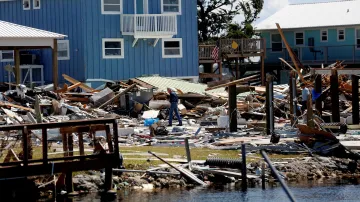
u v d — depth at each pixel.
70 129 37.88
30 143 39.12
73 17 90.62
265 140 53.19
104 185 39.06
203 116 72.25
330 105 73.94
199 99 78.12
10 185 36.31
